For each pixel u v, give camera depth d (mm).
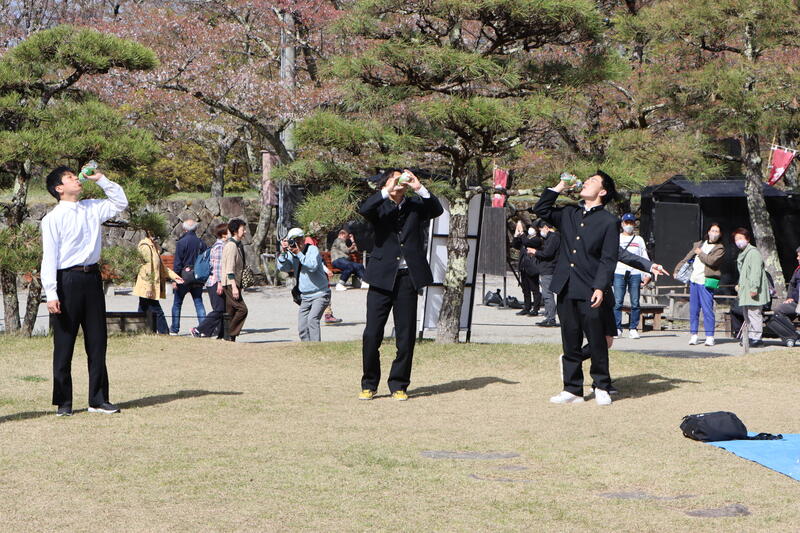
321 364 12797
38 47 14633
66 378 8781
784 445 7590
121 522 5402
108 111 15109
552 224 10125
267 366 12555
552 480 6512
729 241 23906
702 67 21516
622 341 17969
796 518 5594
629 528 5395
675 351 16047
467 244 14883
